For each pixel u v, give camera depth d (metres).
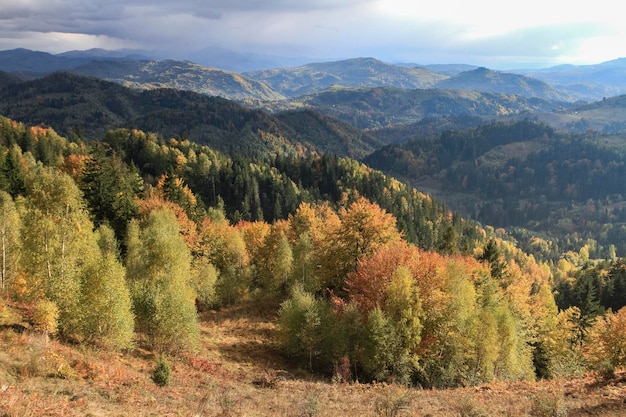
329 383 30.03
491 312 37.06
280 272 55.28
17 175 63.38
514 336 35.91
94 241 35.03
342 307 37.00
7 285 32.03
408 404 20.61
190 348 30.12
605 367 25.97
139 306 29.50
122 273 26.50
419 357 33.25
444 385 31.33
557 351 51.88
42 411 13.38
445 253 69.12
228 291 54.25
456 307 35.50
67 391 16.52
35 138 129.88
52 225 30.77
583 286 94.62
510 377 35.38
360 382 31.39
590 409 18.31
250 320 45.38
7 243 33.16
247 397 22.05
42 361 18.97
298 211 66.75
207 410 18.02
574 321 59.50
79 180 70.69
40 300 25.11
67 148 132.25
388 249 41.69
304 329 33.53
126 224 56.72
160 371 21.69
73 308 24.91
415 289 34.41
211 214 84.62
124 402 16.81
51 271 28.17
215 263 62.25
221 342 36.62
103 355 24.03
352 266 45.38
